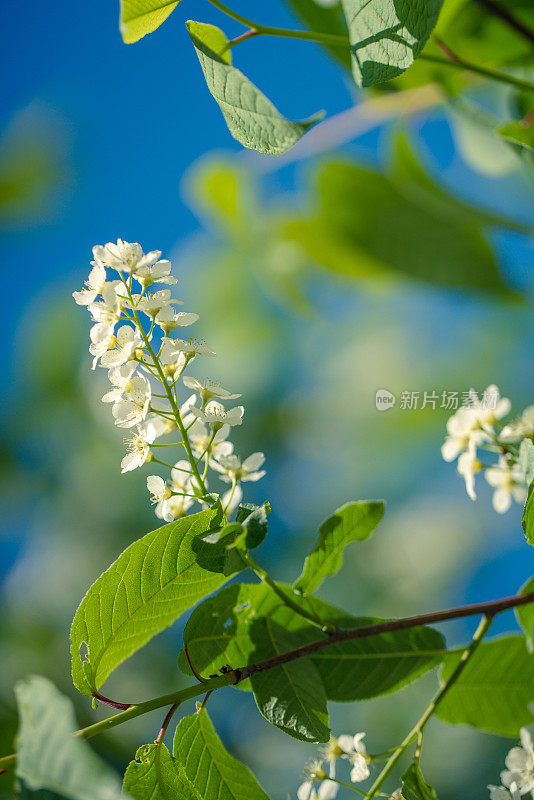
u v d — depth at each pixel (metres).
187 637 0.84
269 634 0.85
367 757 0.86
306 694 0.83
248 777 0.84
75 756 0.76
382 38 0.83
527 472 0.87
